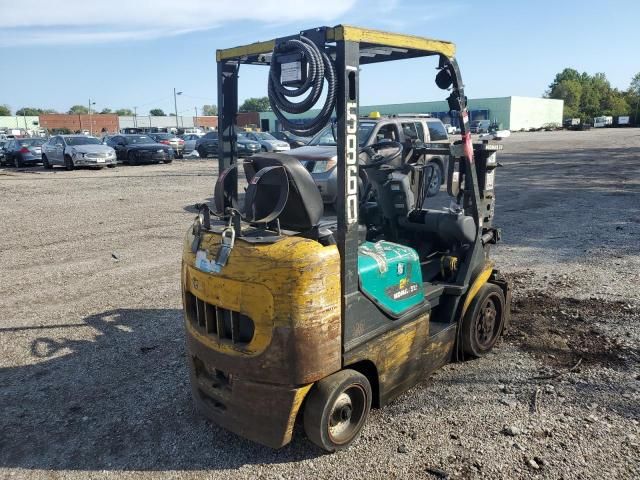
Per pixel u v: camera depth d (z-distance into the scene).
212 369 3.56
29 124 87.50
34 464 3.50
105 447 3.66
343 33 3.00
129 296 6.55
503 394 4.15
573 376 4.41
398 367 3.79
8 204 13.41
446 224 4.39
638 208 11.71
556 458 3.38
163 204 13.18
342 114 3.07
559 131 70.06
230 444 3.64
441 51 3.86
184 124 91.44
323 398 3.24
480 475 3.24
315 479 3.26
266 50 3.50
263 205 3.40
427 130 12.16
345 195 3.16
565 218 10.80
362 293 3.38
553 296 6.24
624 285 6.54
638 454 3.41
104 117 88.31
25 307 6.23
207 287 3.35
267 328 3.11
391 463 3.37
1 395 4.34
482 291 4.61
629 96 108.44
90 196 14.66
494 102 78.25
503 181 16.98
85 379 4.58
